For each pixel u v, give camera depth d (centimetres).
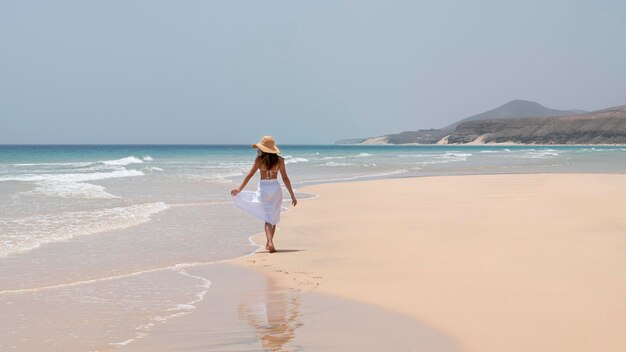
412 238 959
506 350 423
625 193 1767
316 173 3350
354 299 580
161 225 1151
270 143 902
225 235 1040
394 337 458
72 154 8112
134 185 2208
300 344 444
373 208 1453
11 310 547
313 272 718
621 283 618
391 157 7019
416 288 617
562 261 739
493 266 716
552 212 1280
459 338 452
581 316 502
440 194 1845
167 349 435
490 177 2728
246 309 551
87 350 432
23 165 4100
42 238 957
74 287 644
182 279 687
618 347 424
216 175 2889
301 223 1190
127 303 575
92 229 1069
